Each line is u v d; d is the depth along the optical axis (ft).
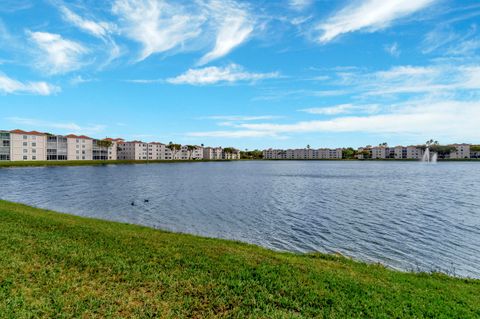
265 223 77.66
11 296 24.14
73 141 454.81
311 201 114.21
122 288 26.68
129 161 517.96
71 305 23.36
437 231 70.18
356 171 317.83
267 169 366.22
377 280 32.63
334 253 54.03
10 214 59.21
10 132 372.99
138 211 92.32
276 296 26.48
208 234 66.13
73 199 115.03
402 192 141.49
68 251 35.55
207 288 27.35
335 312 23.99
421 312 24.47
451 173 278.67
